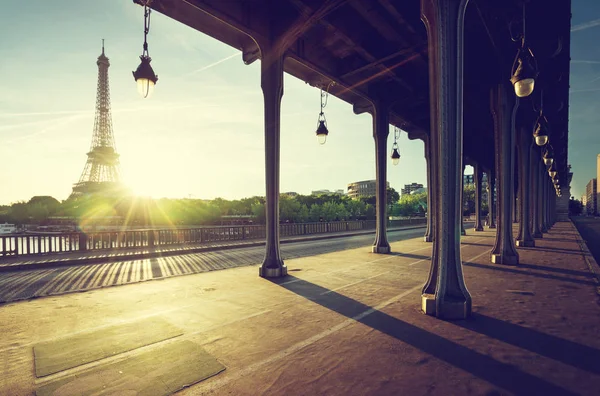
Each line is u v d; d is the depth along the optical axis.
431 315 5.21
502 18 8.10
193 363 3.59
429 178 18.89
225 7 8.12
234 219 59.38
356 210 72.88
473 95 13.69
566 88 12.20
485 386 3.03
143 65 6.61
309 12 8.23
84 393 3.00
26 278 8.86
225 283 7.98
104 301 6.35
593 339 4.14
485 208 88.19
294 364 3.54
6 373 3.41
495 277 8.12
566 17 8.15
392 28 9.55
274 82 9.24
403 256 12.77
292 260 12.02
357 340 4.20
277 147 9.24
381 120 13.92
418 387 3.02
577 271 8.84
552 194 44.22
